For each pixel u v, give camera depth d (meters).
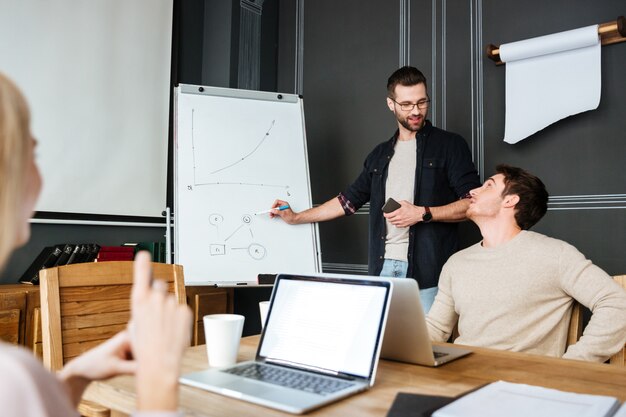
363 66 3.46
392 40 3.34
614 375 1.04
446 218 2.39
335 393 0.88
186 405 0.84
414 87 2.47
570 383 0.98
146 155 3.24
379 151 2.72
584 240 2.62
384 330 1.08
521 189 1.72
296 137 3.07
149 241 3.26
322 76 3.64
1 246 0.43
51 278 1.40
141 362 0.49
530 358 1.20
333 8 3.62
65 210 2.87
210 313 3.04
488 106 2.93
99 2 3.04
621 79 2.54
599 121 2.60
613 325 1.44
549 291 1.59
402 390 0.94
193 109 2.88
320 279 1.13
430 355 1.09
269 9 3.82
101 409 1.33
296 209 2.92
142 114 3.23
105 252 2.75
